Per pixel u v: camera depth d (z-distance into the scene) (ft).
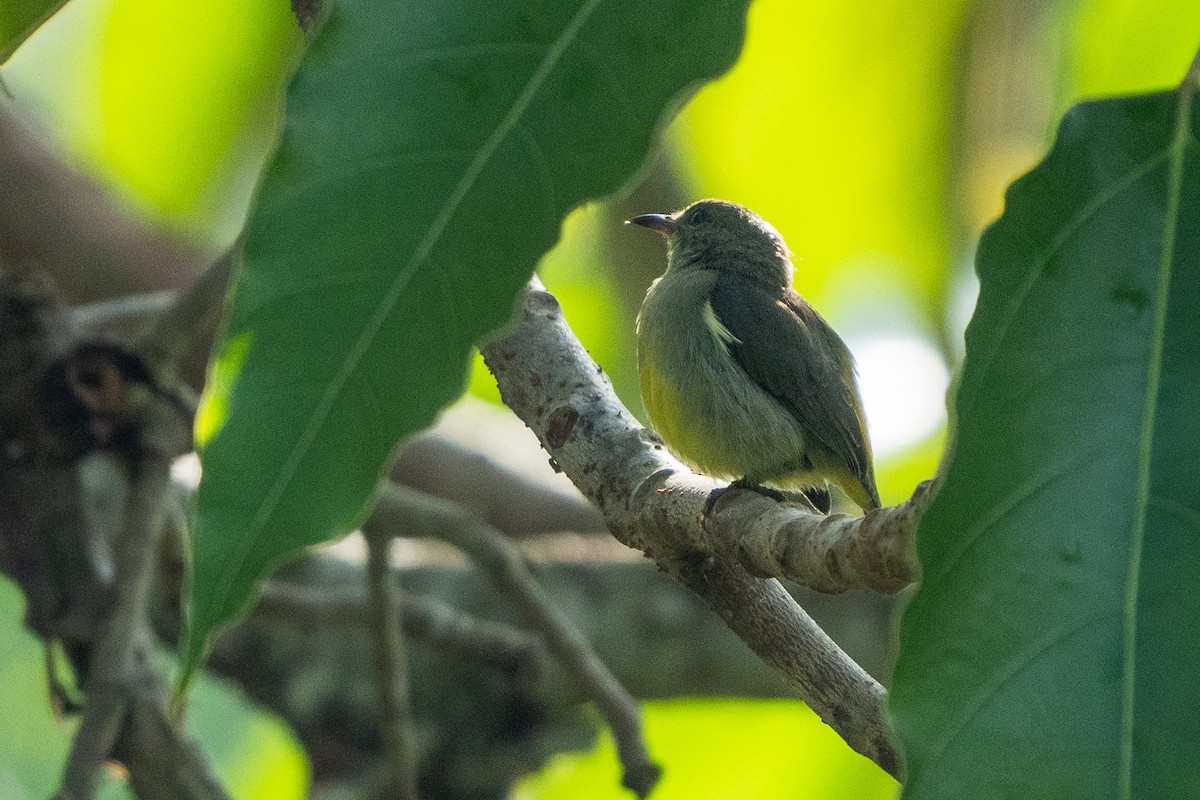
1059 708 9.53
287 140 11.52
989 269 10.56
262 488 11.46
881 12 39.24
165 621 38.60
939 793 9.51
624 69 11.98
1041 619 9.74
